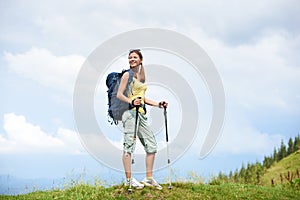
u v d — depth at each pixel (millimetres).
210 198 7289
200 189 7949
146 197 6766
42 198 7121
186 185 7969
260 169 17391
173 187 7648
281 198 7941
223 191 8000
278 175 17859
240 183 9898
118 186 7398
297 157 20234
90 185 7715
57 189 7934
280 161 20703
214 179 9398
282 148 22078
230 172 11828
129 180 7047
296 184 10039
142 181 7297
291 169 18719
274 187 9539
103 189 7309
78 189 7512
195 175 8852
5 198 7277
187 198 7027
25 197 7320
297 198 8156
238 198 7570
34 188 7957
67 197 7086
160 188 7254
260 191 8414
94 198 6914
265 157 20922
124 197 6734
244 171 16438
